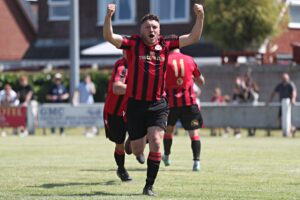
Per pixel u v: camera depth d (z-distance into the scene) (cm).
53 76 7106
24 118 5816
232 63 6988
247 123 5503
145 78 2141
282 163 3128
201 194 2172
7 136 5506
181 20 8356
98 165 3073
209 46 8050
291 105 5416
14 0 9294
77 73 6000
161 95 2167
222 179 2553
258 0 6900
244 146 4172
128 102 2172
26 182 2483
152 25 2125
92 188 2317
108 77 6931
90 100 5825
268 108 5456
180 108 2881
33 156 3538
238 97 5819
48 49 9000
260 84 6788
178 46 2164
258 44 7069
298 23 8281
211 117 5591
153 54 2147
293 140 4806
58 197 2102
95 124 5694
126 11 8650
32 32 9356
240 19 6925
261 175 2670
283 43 8206
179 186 2359
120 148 2492
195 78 2939
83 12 8850
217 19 6931
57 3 9069
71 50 5984
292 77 6681
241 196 2133
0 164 3122
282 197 2116
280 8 7056
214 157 3431
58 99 5897
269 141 4681
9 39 9294
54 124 5769
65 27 9044
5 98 5866
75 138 5147
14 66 9275
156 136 2136
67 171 2831
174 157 3450
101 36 8781
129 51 2153
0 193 2206
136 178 2597
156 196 2123
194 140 2861
